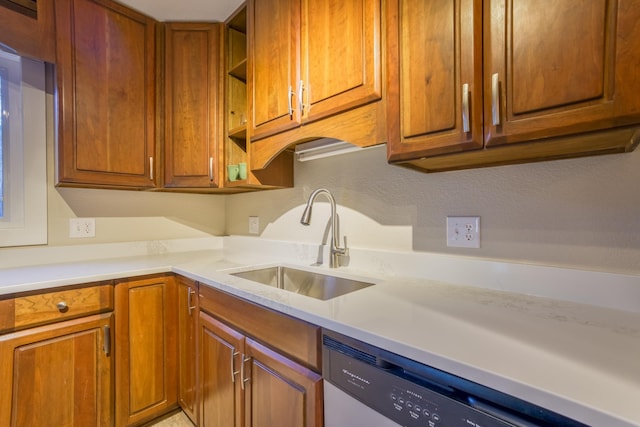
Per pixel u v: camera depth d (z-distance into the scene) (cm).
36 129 159
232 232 232
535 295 94
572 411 43
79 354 131
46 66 163
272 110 141
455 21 81
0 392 113
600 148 81
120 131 162
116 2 161
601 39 62
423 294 97
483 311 81
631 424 39
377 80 100
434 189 118
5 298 115
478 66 77
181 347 156
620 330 68
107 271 143
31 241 159
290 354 92
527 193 98
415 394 60
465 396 54
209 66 177
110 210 188
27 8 143
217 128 177
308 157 152
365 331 69
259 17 148
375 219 136
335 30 113
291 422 91
